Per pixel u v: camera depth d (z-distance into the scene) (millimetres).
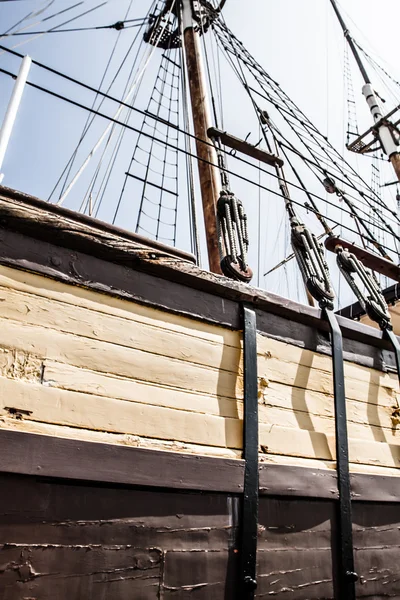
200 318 3148
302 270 4250
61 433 2305
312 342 3775
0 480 2062
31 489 2125
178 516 2479
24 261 2541
